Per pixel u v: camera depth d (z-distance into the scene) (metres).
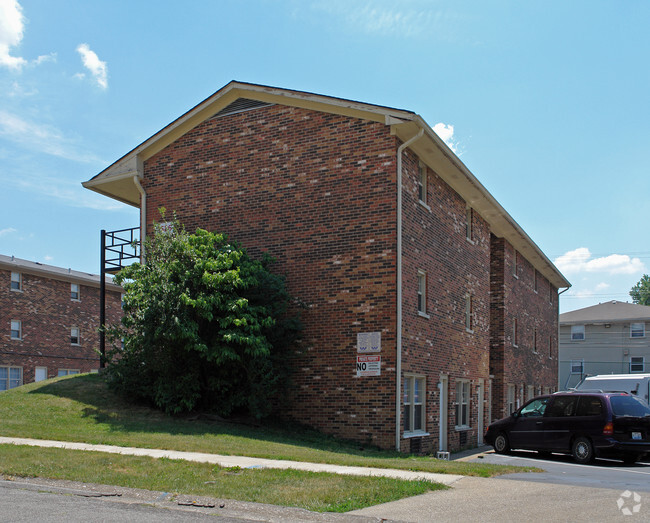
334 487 8.85
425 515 7.58
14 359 34.94
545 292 37.19
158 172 20.88
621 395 15.41
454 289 21.14
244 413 17.73
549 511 7.88
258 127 19.41
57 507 7.48
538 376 33.81
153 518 7.13
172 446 12.34
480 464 12.57
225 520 7.22
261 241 18.83
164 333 15.60
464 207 22.62
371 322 16.97
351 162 17.80
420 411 18.34
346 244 17.58
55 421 14.75
